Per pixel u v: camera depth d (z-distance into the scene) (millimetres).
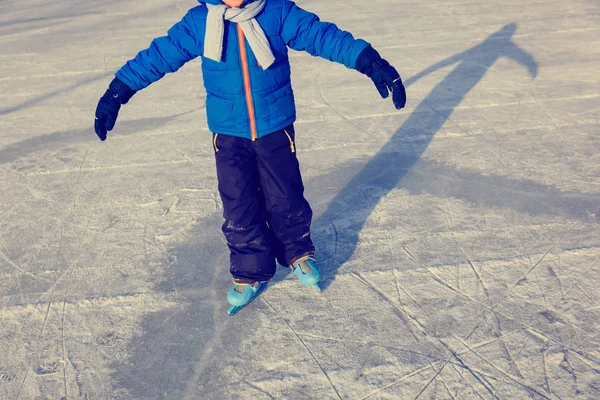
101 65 6883
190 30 2535
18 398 2514
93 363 2676
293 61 6672
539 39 6891
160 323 2895
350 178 4113
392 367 2535
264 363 2613
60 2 10352
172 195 4031
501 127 4770
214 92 2621
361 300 2945
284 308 2930
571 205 3639
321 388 2463
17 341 2826
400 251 3299
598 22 7406
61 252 3488
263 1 2473
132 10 9438
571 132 4609
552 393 2359
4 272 3338
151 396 2490
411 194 3865
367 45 2562
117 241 3564
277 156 2750
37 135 5129
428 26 7668
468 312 2814
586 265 3090
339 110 5293
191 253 3412
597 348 2561
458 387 2418
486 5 8547
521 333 2668
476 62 6258
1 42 8109
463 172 4105
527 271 3072
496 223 3502
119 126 5215
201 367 2621
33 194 4160
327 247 3373
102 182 4270
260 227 2854
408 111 5176
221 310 2957
